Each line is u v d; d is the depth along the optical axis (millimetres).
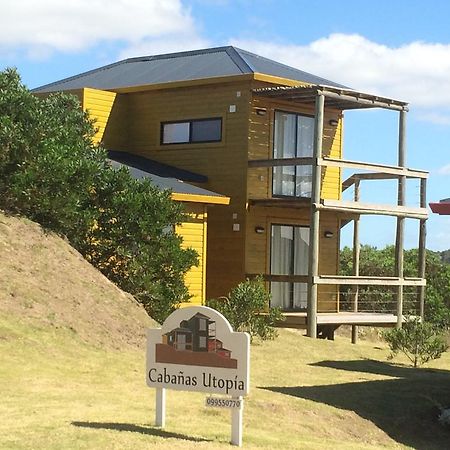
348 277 25109
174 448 10148
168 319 10938
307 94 25453
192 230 24891
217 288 26375
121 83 29250
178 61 29891
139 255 20766
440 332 24359
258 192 26281
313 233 24312
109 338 17109
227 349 10602
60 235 20344
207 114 26953
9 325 15961
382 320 26516
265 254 26484
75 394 13094
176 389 10922
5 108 20250
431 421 14836
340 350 21969
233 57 28344
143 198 20891
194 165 27141
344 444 12156
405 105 26484
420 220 27453
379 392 16031
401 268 26859
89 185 20516
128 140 28812
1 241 18516
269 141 26547
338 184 28344
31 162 19844
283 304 27062
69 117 23391
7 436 10234
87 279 19062
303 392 15383
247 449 10516
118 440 10305
